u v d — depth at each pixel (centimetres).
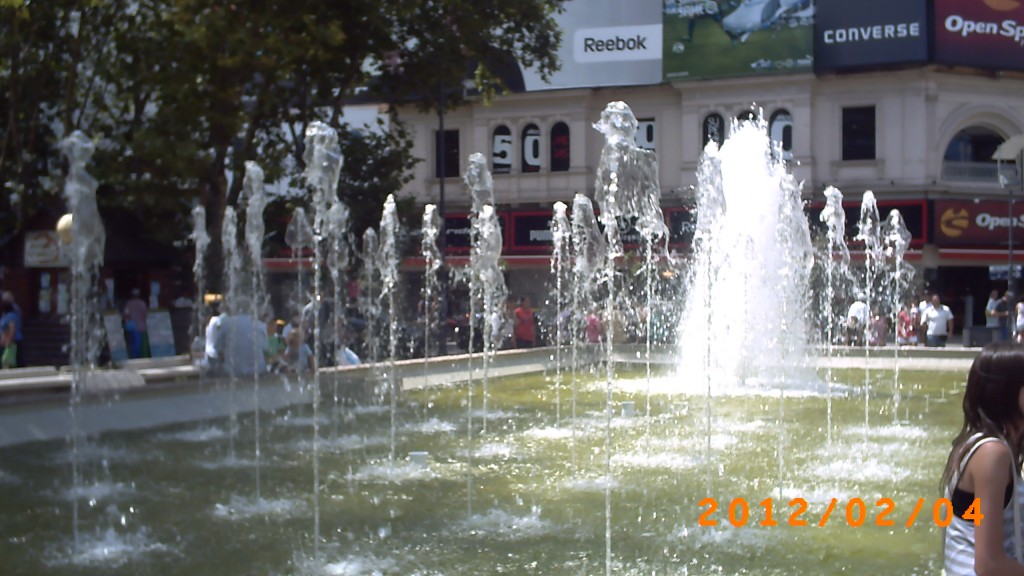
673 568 593
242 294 2006
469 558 623
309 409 1396
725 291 1750
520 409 1370
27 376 1330
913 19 3269
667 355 2227
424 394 1574
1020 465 314
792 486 820
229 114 1989
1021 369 305
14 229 2411
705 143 3488
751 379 1738
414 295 3294
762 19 3394
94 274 2277
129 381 1403
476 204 1869
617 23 3544
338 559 627
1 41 1981
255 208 1734
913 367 1981
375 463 957
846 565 594
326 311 2292
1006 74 3378
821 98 3425
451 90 2764
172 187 2105
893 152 3366
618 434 1112
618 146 935
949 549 310
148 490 844
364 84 2491
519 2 2322
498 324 2489
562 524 705
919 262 3278
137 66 1998
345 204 2488
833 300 2845
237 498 806
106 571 609
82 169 1085
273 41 1906
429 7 2266
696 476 866
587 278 2491
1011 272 2706
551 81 3622
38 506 784
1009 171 3406
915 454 965
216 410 1338
